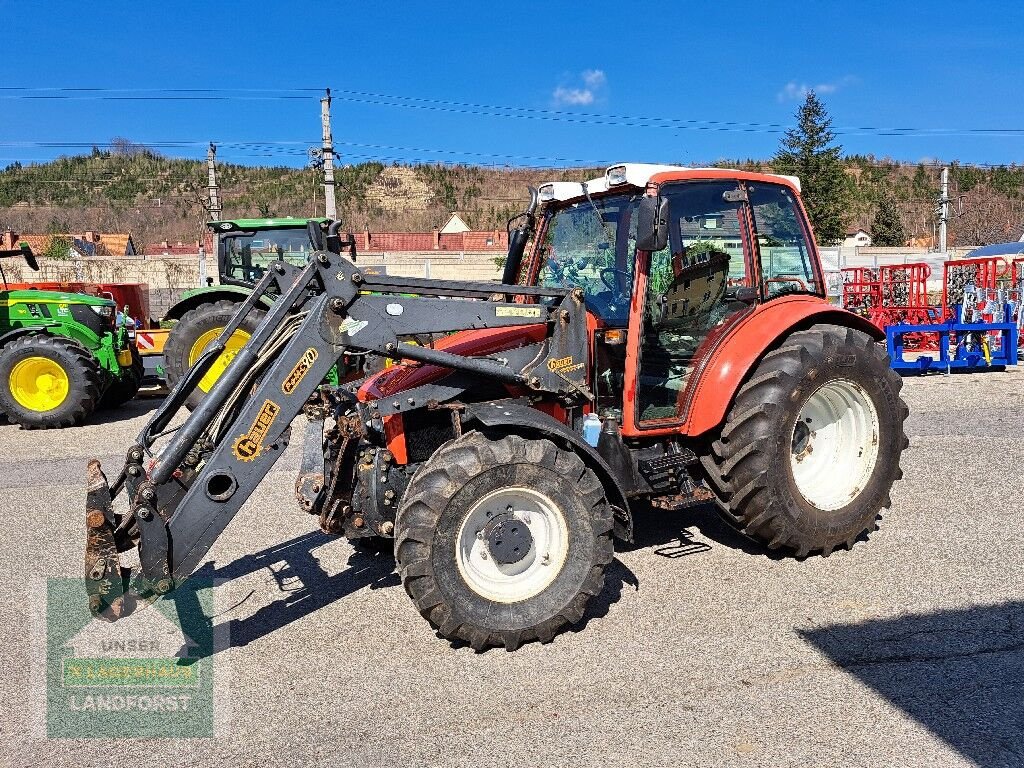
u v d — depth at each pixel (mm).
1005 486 5523
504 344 3959
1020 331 12469
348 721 2953
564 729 2846
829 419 4559
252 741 2854
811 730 2789
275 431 3309
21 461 7281
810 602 3803
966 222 49875
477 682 3191
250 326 9297
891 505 5184
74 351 8781
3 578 4438
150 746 2840
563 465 3469
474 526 3434
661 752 2695
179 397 3881
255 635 3695
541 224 4844
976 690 3006
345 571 4441
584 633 3570
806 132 43000
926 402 8852
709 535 4758
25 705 3141
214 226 9883
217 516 3236
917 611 3668
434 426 3844
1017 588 3881
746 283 4316
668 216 3752
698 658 3311
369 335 3438
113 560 3168
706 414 4062
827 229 43406
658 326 4129
